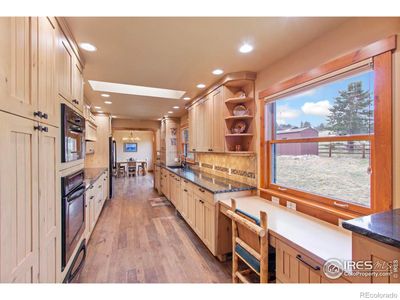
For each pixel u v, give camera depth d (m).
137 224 3.62
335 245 1.24
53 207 1.32
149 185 7.59
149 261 2.41
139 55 2.09
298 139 2.03
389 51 1.25
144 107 4.85
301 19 1.48
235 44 1.86
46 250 1.22
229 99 2.68
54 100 1.34
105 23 1.55
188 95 3.73
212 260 2.43
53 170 1.33
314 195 1.84
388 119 1.26
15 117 0.87
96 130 5.35
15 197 0.89
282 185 2.27
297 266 1.26
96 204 3.43
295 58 1.99
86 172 4.12
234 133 2.81
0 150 0.78
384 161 1.28
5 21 0.80
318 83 1.75
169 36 1.73
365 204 1.46
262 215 1.45
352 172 1.55
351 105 1.54
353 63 1.45
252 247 1.62
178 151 6.42
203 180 3.20
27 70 0.98
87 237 2.64
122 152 11.73
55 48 1.36
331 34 1.63
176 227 3.48
